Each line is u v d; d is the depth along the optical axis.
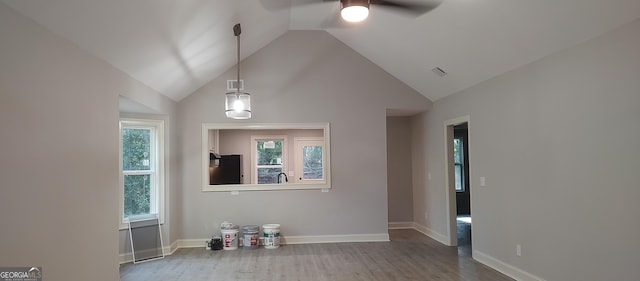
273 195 6.49
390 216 7.84
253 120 6.47
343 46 6.66
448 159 6.24
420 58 5.50
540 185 4.03
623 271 3.06
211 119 6.39
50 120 2.78
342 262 5.28
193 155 6.36
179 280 4.56
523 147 4.31
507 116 4.61
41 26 2.69
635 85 2.96
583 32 3.36
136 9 3.15
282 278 4.59
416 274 4.70
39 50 2.66
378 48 5.97
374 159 6.66
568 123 3.64
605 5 3.00
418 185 7.53
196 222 6.34
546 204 3.94
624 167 3.04
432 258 5.46
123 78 4.12
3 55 2.32
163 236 5.82
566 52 3.66
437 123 6.59
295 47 6.58
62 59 2.95
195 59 5.01
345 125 6.63
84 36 3.10
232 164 7.19
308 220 6.53
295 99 6.55
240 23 4.74
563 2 3.18
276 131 8.72
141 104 4.74
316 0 5.16
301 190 6.54
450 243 6.23
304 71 6.59
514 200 4.48
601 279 3.26
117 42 3.48
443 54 5.04
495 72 4.76
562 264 3.71
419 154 7.44
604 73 3.24
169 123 5.95
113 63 3.80
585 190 3.43
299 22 6.18
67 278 2.97
